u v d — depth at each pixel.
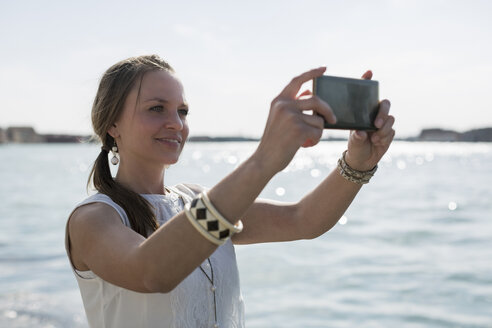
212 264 1.68
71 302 7.21
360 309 7.19
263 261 10.00
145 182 1.75
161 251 1.17
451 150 146.75
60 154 117.56
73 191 27.47
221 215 1.14
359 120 1.34
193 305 1.58
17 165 63.34
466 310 7.05
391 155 103.19
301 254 10.64
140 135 1.65
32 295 7.50
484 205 19.53
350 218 16.33
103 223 1.43
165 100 1.66
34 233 13.55
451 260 10.05
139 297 1.55
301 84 1.22
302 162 81.31
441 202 20.69
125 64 1.68
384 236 12.88
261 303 7.50
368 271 9.22
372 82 1.36
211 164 67.44
